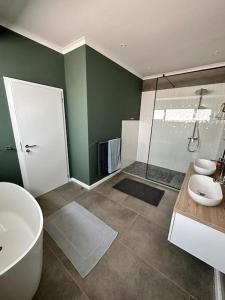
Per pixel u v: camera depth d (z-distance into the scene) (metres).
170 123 3.42
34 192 2.28
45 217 1.86
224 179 1.47
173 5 1.34
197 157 3.22
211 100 2.83
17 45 1.76
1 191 1.75
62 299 1.05
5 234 1.49
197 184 1.53
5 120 1.82
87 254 1.38
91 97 2.21
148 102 3.62
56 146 2.46
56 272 1.22
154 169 3.59
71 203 2.16
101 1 1.32
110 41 1.99
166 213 1.99
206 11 1.40
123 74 2.79
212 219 0.97
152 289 1.12
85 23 1.63
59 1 1.33
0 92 1.73
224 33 1.73
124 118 3.13
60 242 1.50
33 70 1.97
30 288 0.95
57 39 1.97
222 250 0.93
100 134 2.55
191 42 1.96
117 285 1.14
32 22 1.63
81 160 2.57
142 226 1.74
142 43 2.02
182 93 3.11
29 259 0.88
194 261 1.33
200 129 3.07
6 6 1.39
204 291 1.11
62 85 2.37
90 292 1.09
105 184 2.76
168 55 2.36
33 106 2.04
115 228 1.70
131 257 1.36
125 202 2.21
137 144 4.01
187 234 1.07
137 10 1.41
